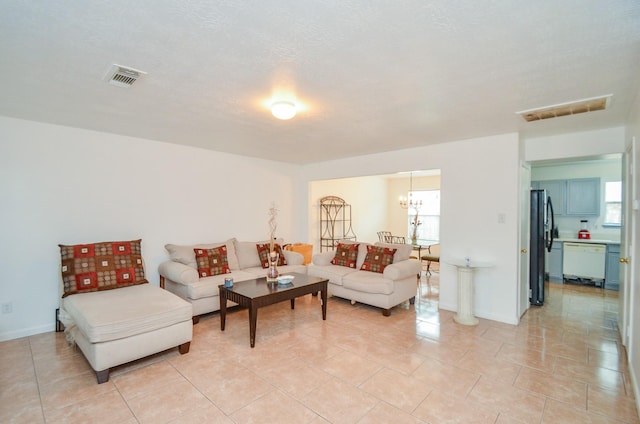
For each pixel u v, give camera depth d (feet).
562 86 7.74
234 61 6.55
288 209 20.07
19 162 10.80
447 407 7.05
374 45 5.89
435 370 8.66
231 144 14.64
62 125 11.53
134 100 8.85
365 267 15.08
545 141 12.87
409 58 6.38
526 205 13.80
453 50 6.06
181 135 12.94
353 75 7.18
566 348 10.07
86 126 11.64
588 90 7.97
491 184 12.75
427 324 12.15
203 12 4.91
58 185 11.57
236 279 13.37
